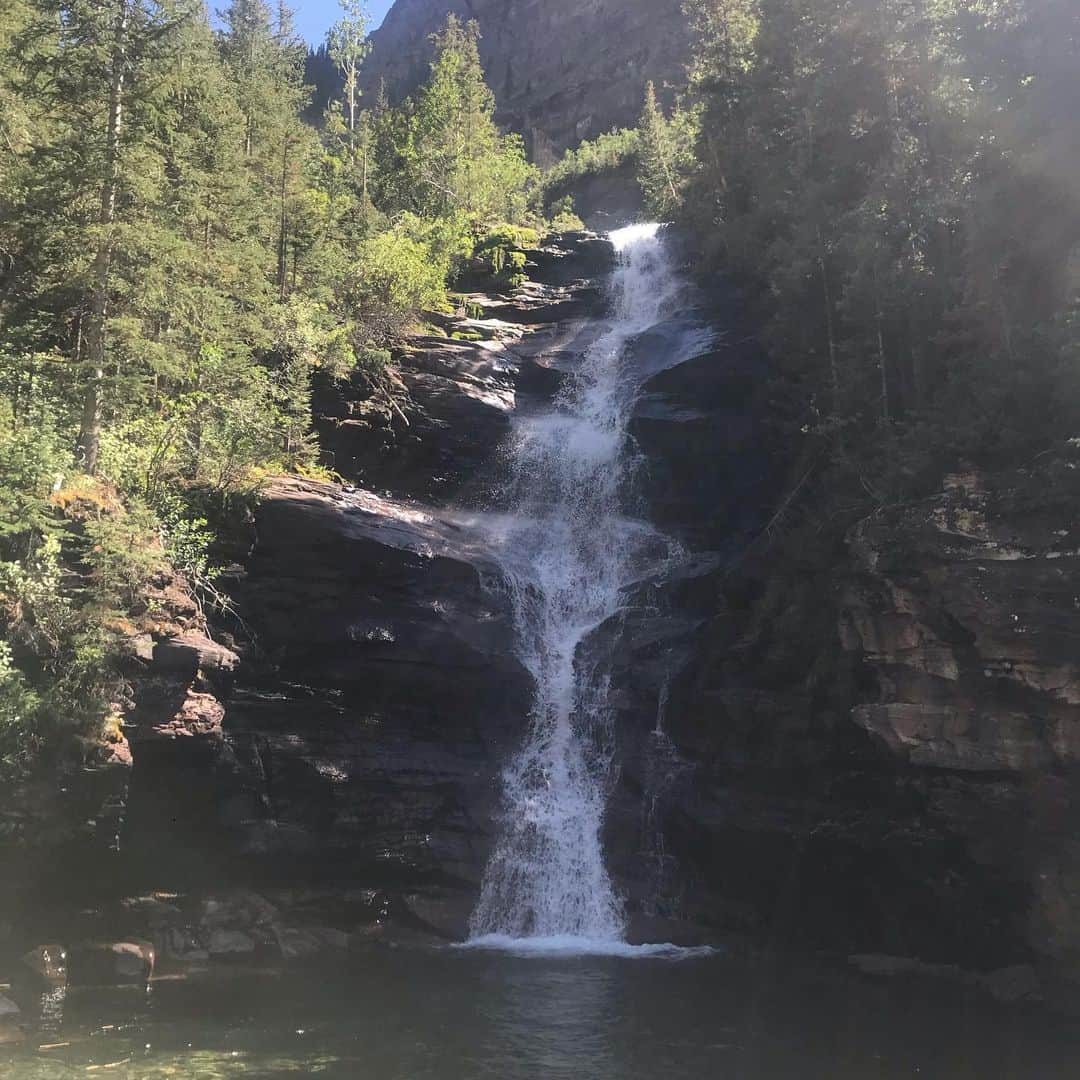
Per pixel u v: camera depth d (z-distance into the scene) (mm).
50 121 24141
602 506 31156
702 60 51875
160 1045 12734
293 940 18781
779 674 22312
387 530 24094
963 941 18484
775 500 29625
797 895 20750
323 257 33781
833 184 29500
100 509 18766
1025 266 21422
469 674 23734
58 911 17359
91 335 21266
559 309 39688
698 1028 14211
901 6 28188
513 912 21578
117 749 16938
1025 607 16922
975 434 19891
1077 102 20125
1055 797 16766
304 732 21375
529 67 107938
